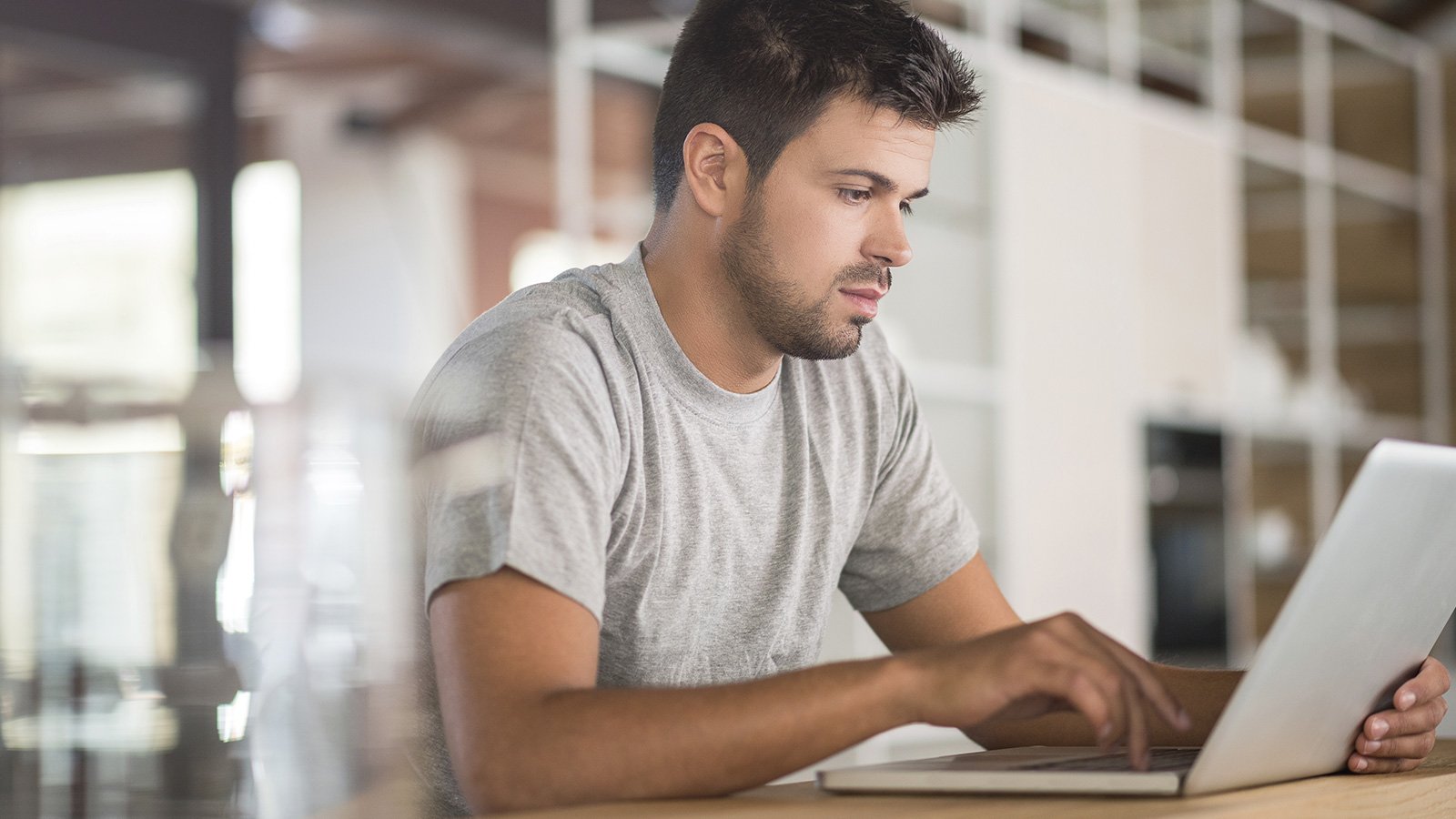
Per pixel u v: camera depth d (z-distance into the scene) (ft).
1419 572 2.67
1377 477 2.25
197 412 1.45
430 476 1.61
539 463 2.99
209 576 1.45
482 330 3.39
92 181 11.59
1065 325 13.21
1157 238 14.35
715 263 3.60
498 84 18.94
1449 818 2.90
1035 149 13.03
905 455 4.33
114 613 1.44
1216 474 14.99
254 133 20.67
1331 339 17.31
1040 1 13.34
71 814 1.42
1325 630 2.38
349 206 21.21
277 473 1.47
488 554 2.81
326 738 1.48
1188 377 14.60
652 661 3.69
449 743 2.67
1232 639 14.93
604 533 3.12
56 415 1.43
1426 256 18.79
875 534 4.34
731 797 2.50
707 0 3.67
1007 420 12.57
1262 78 16.70
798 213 3.47
